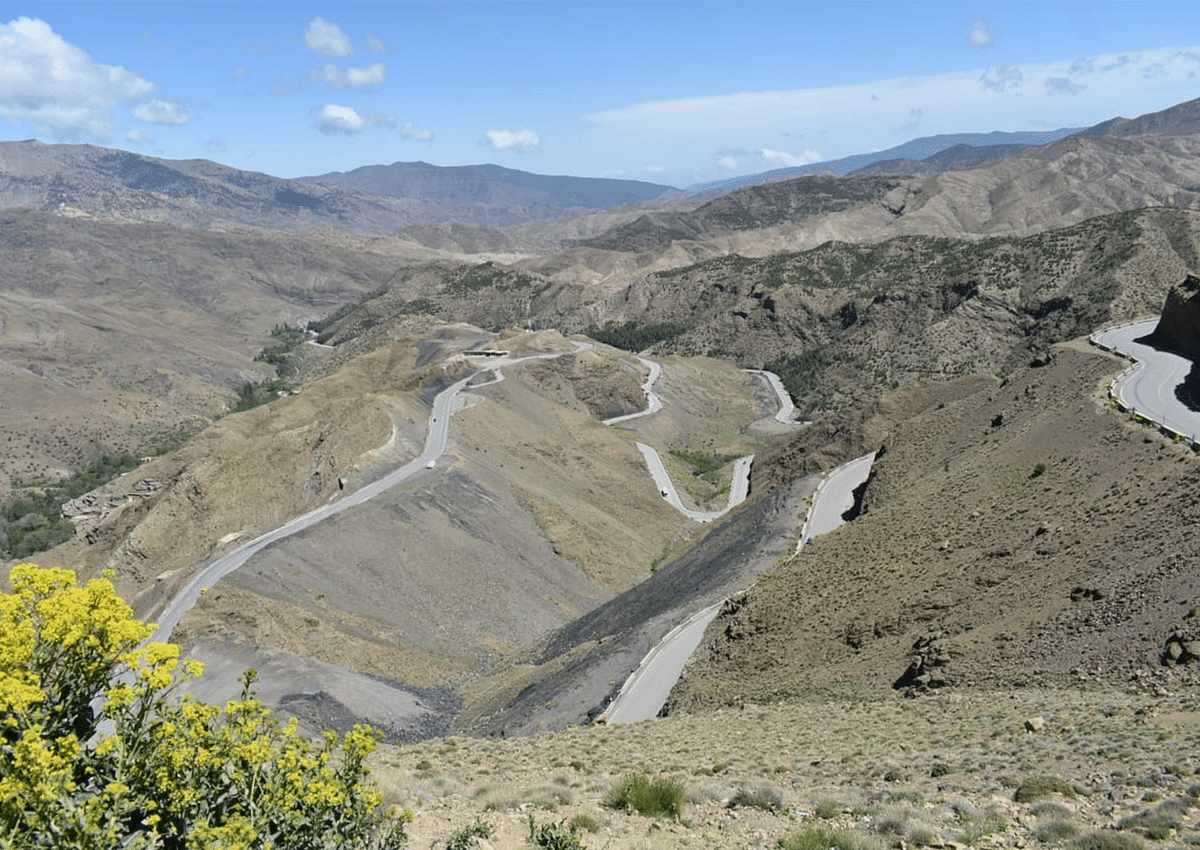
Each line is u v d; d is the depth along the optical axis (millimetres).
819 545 54281
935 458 65812
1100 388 56250
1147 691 24891
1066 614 31891
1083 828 13523
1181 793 15352
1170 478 36969
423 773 19719
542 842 11250
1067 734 21531
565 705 45938
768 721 30375
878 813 14453
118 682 7383
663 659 48812
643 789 14742
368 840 8828
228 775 7777
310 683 51781
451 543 77062
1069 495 42094
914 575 42562
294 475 95000
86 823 6066
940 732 24094
